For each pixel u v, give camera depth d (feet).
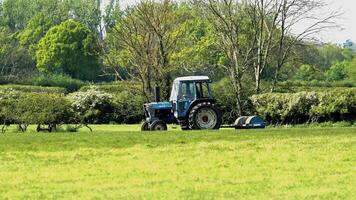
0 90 244.83
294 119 248.93
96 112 274.16
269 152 136.67
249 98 270.67
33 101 214.07
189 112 202.80
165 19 304.30
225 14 302.04
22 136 168.14
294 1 302.25
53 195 98.22
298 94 246.47
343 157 129.08
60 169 121.70
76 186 105.19
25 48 585.22
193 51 323.16
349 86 379.55
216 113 202.59
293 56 327.67
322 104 239.71
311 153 134.31
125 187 103.55
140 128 230.27
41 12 651.25
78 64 515.50
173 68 303.07
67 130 216.13
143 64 296.30
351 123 234.58
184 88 204.74
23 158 133.69
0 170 121.19
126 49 305.94
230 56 299.79
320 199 91.56
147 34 301.63
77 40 516.73
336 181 105.40
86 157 134.51
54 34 520.01
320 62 579.07
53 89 354.95
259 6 302.45
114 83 348.38
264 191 98.27
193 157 132.77
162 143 151.74
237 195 95.61
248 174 113.29
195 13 316.81
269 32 301.63
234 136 162.30
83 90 321.32
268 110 255.50
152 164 125.29
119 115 281.33
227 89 274.77
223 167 120.98
